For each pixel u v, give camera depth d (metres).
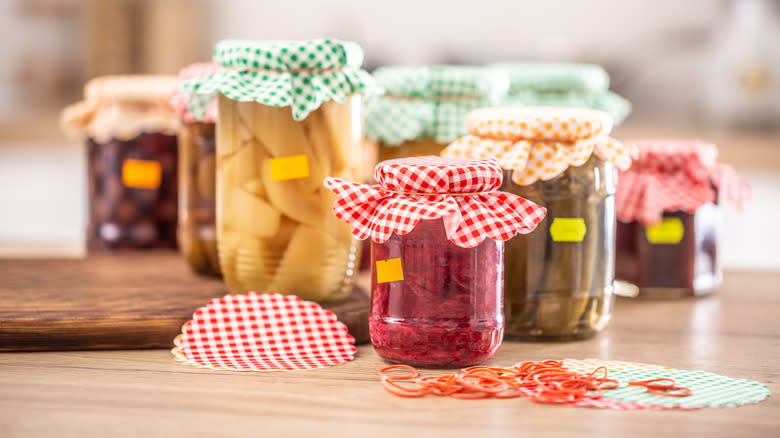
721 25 2.17
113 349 0.93
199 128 1.04
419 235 0.86
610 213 0.96
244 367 0.88
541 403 0.82
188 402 0.82
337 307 0.96
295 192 0.94
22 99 2.38
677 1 2.19
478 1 2.32
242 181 0.95
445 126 1.06
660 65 2.23
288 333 0.93
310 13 2.37
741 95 2.16
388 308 0.87
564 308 0.94
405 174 0.85
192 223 1.06
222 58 0.96
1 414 0.80
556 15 2.29
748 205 2.06
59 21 2.34
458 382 0.84
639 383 0.85
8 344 0.92
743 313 1.04
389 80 1.07
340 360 0.90
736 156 2.10
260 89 0.93
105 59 2.32
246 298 0.94
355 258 0.98
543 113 0.95
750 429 0.79
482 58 2.34
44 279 1.05
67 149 2.37
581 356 0.92
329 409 0.81
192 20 2.35
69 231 2.22
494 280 0.88
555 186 0.92
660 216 1.07
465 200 0.86
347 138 0.96
